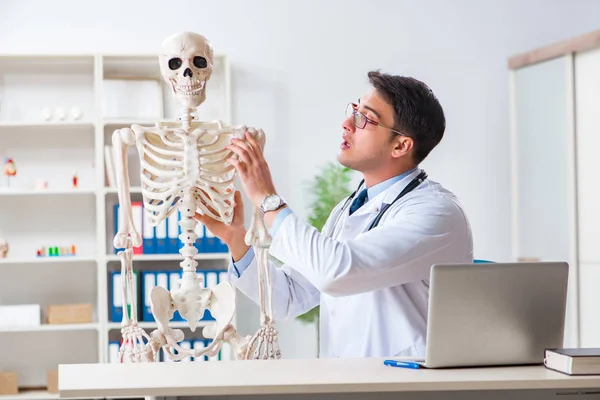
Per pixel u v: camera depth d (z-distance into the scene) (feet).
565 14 17.66
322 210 15.96
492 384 5.95
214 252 15.88
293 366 6.70
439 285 6.38
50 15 16.44
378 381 5.90
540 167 16.75
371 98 8.82
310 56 17.04
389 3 17.25
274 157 16.92
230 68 16.85
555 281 6.59
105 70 16.49
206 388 5.79
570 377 6.08
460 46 17.42
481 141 17.46
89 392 5.74
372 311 8.35
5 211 16.46
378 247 7.80
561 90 16.05
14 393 15.76
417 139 8.76
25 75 16.38
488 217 17.47
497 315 6.51
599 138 15.23
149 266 16.61
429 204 8.34
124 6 16.61
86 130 16.57
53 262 16.53
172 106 16.67
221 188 8.36
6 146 16.40
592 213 15.47
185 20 16.75
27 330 15.58
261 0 16.92
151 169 8.23
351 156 8.87
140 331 8.12
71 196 16.65
